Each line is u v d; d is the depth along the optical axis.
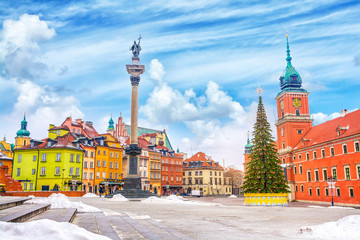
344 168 62.09
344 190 61.69
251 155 46.59
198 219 17.28
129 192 53.03
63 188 76.31
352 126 63.03
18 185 49.56
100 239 6.75
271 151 45.47
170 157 121.62
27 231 5.98
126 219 14.31
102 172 90.12
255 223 15.73
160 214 20.44
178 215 19.89
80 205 18.64
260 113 47.19
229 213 22.39
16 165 81.19
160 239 8.67
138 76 59.94
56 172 77.62
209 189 133.25
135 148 55.72
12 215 9.91
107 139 95.38
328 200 67.12
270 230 12.90
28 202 18.72
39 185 77.81
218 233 11.61
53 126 91.06
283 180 45.09
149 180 108.19
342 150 63.09
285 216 20.27
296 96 90.50
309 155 76.75
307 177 77.25
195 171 136.00
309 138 81.50
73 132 93.19
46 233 6.15
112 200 43.72
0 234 5.53
